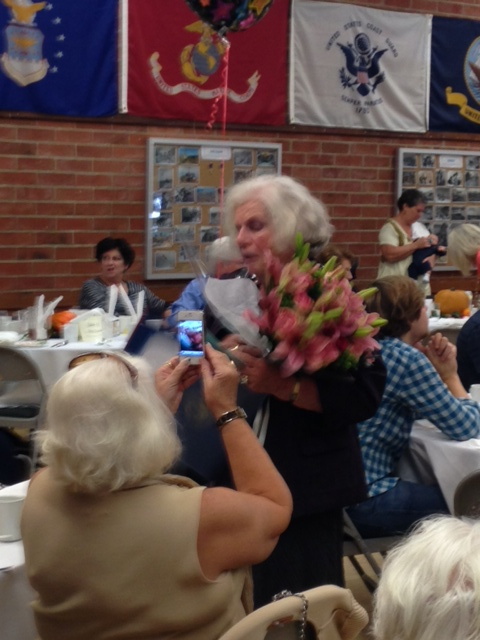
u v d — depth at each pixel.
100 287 5.44
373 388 1.90
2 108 5.45
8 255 5.57
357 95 6.58
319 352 1.73
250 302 1.80
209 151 6.11
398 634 0.96
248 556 1.54
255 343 1.77
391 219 6.56
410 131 6.86
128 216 5.93
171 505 1.50
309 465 1.90
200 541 1.50
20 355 4.28
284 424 1.89
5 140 5.50
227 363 1.71
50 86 5.57
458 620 0.92
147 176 5.93
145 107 5.88
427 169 6.98
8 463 4.00
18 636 1.96
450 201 7.11
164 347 1.90
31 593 1.98
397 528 2.85
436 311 5.68
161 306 5.59
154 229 6.00
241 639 1.35
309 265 1.76
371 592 3.23
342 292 1.74
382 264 6.54
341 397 1.84
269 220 1.90
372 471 2.88
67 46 5.59
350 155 6.65
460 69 7.01
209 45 6.01
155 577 1.47
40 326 4.77
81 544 1.49
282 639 1.44
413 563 0.98
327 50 6.43
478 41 7.04
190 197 6.10
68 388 1.47
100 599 1.48
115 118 5.81
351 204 6.70
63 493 1.53
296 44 6.30
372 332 1.77
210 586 1.50
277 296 1.74
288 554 1.93
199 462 1.86
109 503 1.49
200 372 1.75
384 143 6.79
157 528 1.48
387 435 2.88
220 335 1.82
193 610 1.49
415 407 2.83
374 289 1.83
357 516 2.85
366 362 1.85
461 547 0.97
